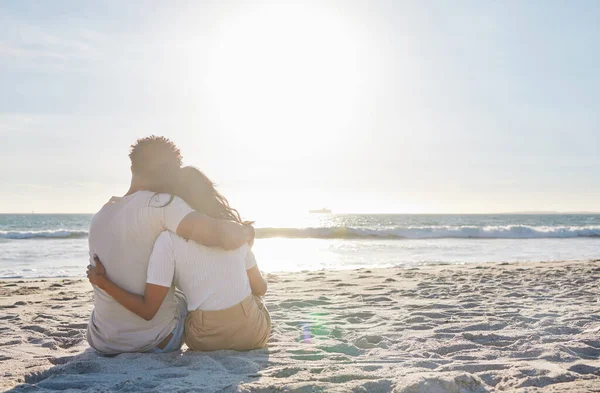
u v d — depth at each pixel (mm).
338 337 3994
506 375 2742
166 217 3041
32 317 4961
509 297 6070
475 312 4953
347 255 15570
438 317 4770
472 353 3324
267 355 3260
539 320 4516
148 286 3035
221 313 3170
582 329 4055
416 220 77188
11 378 2754
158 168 3129
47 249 16844
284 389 2402
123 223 3047
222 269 3170
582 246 19688
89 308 5543
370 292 6645
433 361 3090
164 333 3197
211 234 3053
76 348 3697
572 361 3133
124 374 2789
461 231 26484
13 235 23859
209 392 2387
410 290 6797
